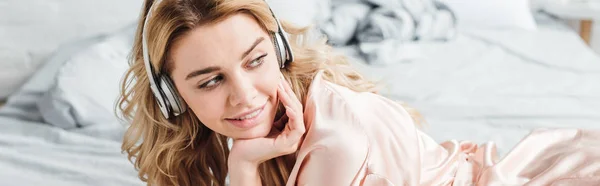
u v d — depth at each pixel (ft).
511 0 8.59
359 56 7.18
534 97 5.84
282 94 2.62
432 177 2.97
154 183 3.16
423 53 7.28
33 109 6.08
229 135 2.64
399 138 2.75
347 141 2.60
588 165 2.91
